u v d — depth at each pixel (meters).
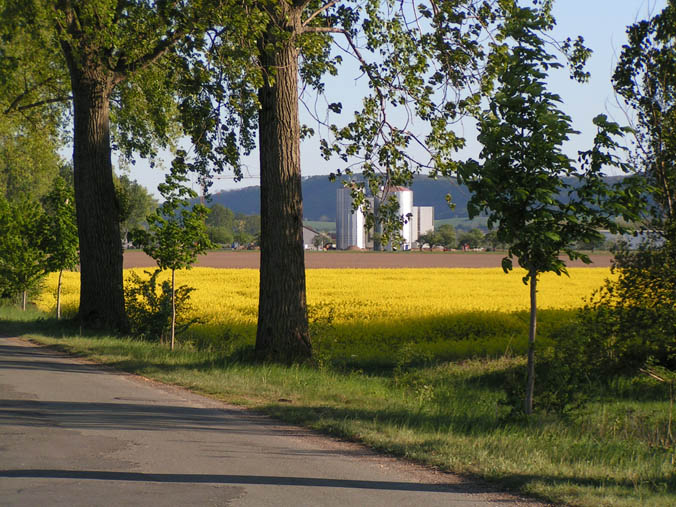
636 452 23.92
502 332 69.44
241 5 44.47
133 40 53.38
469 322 73.62
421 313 83.75
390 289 126.00
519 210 28.64
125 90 73.25
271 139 47.81
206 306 89.12
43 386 33.59
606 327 43.75
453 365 51.44
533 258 28.86
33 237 83.12
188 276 153.50
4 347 50.69
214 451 21.41
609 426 29.70
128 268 193.88
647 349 44.66
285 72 47.69
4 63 61.44
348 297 108.12
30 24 51.66
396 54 50.97
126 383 35.88
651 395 41.59
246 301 97.38
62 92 84.19
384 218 51.97
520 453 21.81
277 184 47.72
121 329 64.06
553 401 30.67
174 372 39.78
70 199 81.69
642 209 27.89
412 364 52.84
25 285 84.25
